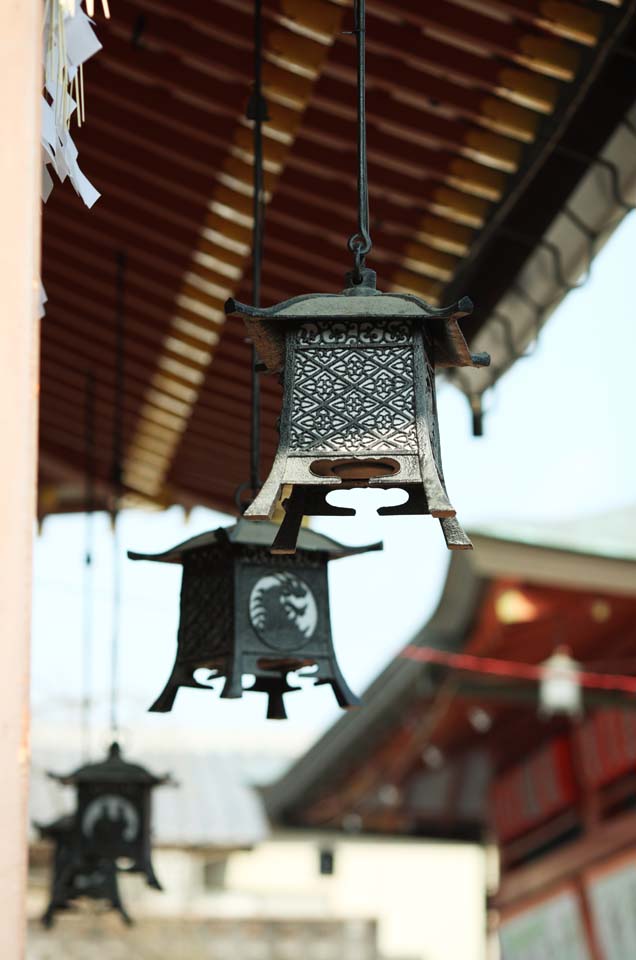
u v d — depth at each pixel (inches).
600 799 579.8
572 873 602.5
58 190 223.9
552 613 423.5
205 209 218.1
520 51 174.2
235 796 676.7
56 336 269.6
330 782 604.4
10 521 83.8
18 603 83.3
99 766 207.3
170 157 211.8
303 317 105.8
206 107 200.1
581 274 198.8
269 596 138.9
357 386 106.0
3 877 80.6
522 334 212.8
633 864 536.4
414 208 206.5
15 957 80.0
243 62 189.3
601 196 188.1
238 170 207.5
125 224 229.3
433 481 103.8
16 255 86.2
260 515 103.0
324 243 217.8
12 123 87.4
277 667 146.3
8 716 82.1
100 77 201.0
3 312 85.6
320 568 141.2
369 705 529.7
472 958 762.2
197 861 686.5
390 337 106.8
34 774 634.8
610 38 168.9
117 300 246.7
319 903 733.3
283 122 197.0
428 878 762.2
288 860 730.2
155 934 633.6
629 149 180.1
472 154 191.3
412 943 754.2
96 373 276.5
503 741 623.2
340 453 104.5
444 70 180.7
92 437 302.2
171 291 240.8
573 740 583.5
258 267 163.3
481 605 426.3
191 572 143.3
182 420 283.4
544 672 436.1
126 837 205.5
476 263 213.2
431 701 489.7
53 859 232.7
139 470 311.7
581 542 390.9
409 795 676.7
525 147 187.6
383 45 180.7
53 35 107.5
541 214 198.8
